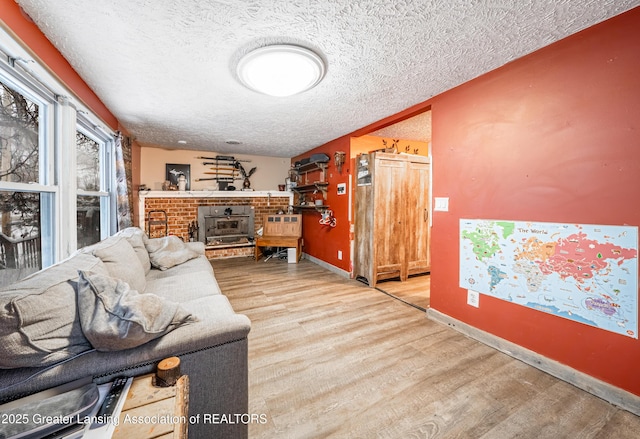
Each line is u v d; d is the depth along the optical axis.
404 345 2.10
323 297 3.19
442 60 1.88
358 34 1.59
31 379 0.88
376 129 3.40
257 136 4.07
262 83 2.03
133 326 0.98
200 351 1.11
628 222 1.41
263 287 3.56
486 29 1.54
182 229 5.02
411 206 3.94
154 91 2.38
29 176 1.67
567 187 1.63
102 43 1.67
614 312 1.47
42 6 1.35
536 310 1.80
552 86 1.69
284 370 1.79
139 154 4.66
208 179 5.37
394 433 1.30
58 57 1.75
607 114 1.47
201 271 2.55
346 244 4.08
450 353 1.98
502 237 1.98
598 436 1.28
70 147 1.92
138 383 0.95
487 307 2.11
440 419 1.39
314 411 1.44
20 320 0.87
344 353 1.99
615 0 1.31
